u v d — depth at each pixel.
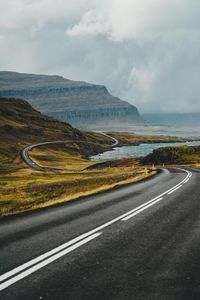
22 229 13.98
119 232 13.31
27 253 10.35
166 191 28.81
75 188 38.44
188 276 8.25
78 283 7.85
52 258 9.84
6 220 16.33
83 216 17.08
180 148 147.12
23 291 7.39
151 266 9.07
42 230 13.73
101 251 10.59
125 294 7.21
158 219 16.03
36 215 17.64
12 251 10.56
